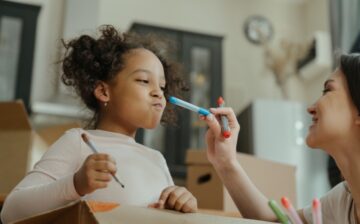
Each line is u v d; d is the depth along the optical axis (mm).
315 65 3650
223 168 1110
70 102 3115
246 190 1089
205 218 654
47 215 578
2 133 1487
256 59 4051
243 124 3332
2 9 3273
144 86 1044
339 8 2848
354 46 2391
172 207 786
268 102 3174
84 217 569
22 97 3135
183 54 3564
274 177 1591
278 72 3914
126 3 3855
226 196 1556
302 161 3055
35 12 3342
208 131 1126
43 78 3420
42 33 3541
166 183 1007
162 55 1332
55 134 1621
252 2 4230
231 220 657
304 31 4258
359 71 929
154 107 1035
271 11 4250
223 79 3693
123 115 1025
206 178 1701
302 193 2971
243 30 4125
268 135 3090
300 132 3121
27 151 1472
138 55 1095
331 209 1065
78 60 1167
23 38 3266
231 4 4176
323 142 946
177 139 3326
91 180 724
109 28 1324
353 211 995
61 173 880
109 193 899
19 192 806
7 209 807
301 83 3998
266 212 1062
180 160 3287
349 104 928
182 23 3973
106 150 963
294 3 4328
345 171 959
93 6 3598
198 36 3662
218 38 3705
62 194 747
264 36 4129
